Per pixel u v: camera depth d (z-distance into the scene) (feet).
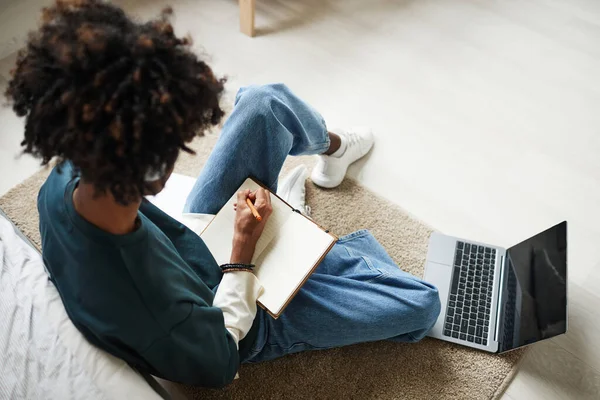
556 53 6.38
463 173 5.51
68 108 1.82
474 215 5.25
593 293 4.79
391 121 5.85
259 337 3.53
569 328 4.62
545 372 4.44
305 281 3.46
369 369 4.43
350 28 6.61
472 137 5.74
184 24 6.58
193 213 3.76
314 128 4.27
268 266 3.40
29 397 2.64
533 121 5.84
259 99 3.67
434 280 4.71
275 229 3.49
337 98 6.02
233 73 6.16
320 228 3.45
